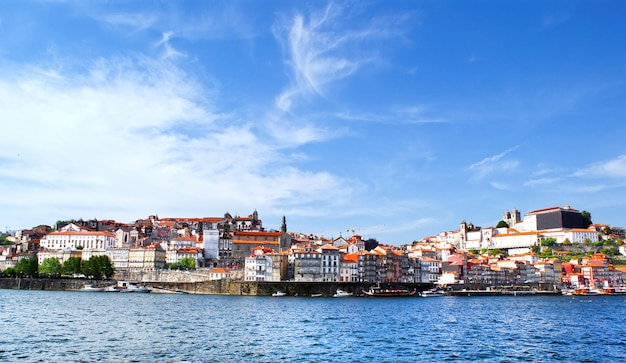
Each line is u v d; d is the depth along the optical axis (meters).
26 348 98.75
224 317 161.62
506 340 120.38
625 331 141.25
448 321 159.75
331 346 108.06
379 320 159.00
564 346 113.19
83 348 100.06
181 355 95.56
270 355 97.44
